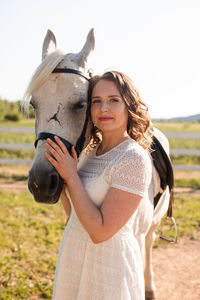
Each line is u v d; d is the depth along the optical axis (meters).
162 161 1.98
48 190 1.41
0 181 7.02
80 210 1.21
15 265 3.16
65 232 1.47
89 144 1.74
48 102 1.53
